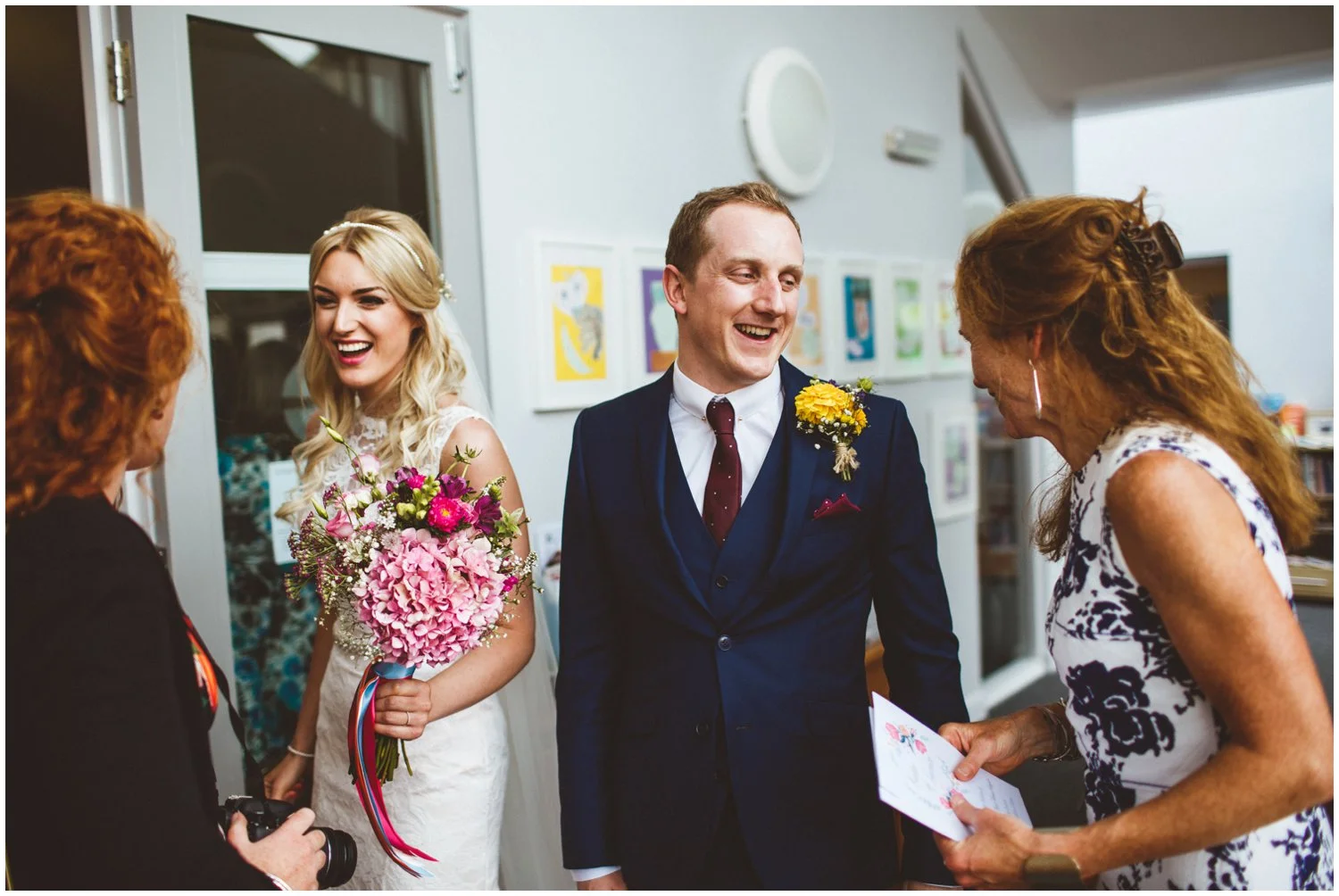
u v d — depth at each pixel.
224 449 2.07
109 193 1.93
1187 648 0.89
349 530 1.36
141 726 0.87
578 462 1.53
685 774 1.34
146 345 0.94
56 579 0.86
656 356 2.92
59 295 0.91
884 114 3.96
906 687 1.40
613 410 1.53
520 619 1.62
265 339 2.13
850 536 1.38
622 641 1.53
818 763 1.33
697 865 1.33
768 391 1.42
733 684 1.33
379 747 1.44
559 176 2.64
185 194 1.96
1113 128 8.34
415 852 1.49
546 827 2.05
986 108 4.80
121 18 1.91
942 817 1.03
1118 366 1.00
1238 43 4.56
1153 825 0.90
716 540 1.39
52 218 0.95
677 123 3.00
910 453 1.44
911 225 4.14
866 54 3.85
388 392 1.72
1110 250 1.00
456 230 2.40
